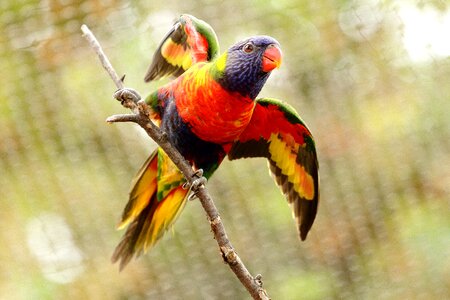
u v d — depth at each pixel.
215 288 10.73
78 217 10.62
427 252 10.59
